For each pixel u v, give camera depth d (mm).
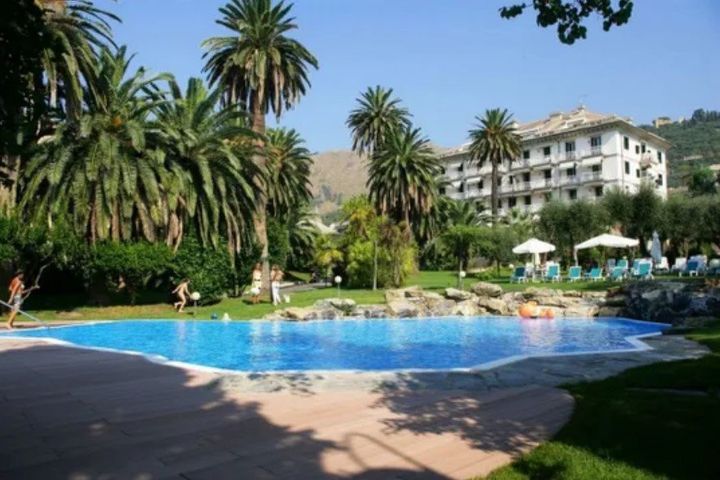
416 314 22906
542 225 44094
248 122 34312
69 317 21953
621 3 4707
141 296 28375
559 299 23141
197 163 25766
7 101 3787
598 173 69938
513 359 10531
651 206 41438
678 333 14570
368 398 7359
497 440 5340
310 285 47156
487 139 55906
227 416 6414
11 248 21594
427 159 46156
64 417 6383
